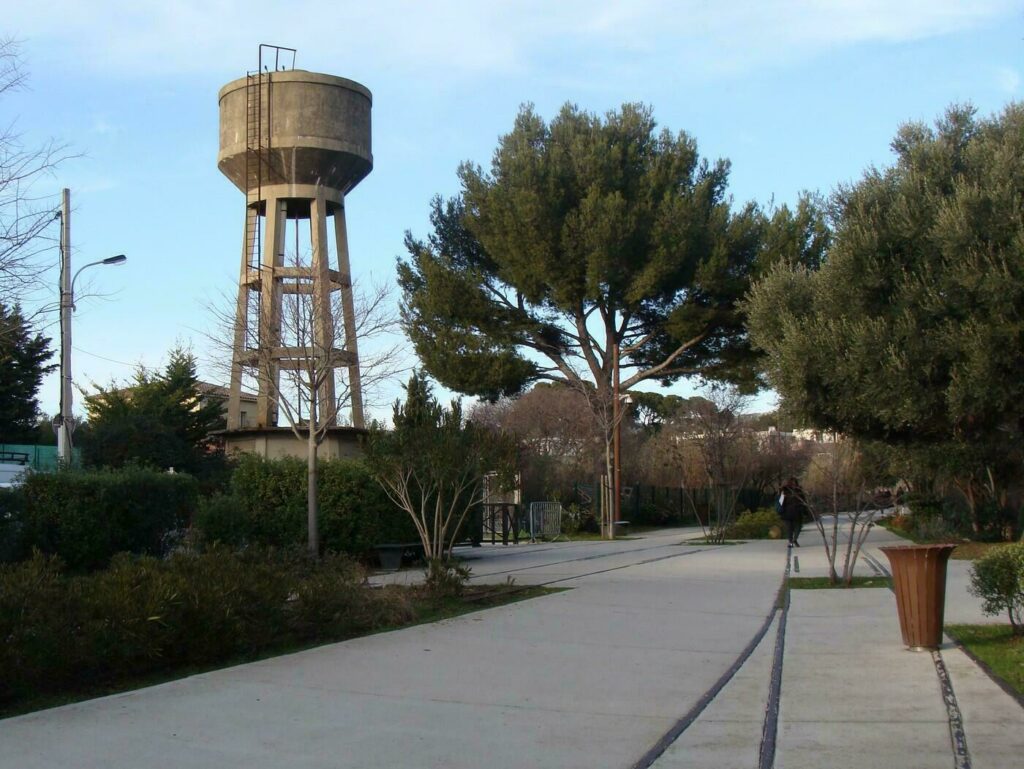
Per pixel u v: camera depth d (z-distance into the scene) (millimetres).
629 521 37469
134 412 33594
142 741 6133
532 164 28953
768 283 13453
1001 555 9578
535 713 6945
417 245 32125
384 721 6691
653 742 6191
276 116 25984
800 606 12633
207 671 8477
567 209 28953
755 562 19547
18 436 36562
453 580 12961
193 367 38000
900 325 10977
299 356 21141
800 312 12922
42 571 8172
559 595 13781
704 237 28172
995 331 10508
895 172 12125
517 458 14586
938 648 9211
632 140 30344
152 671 8375
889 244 11430
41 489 14914
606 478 32875
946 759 5727
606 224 27141
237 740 6184
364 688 7715
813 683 7906
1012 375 10680
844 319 11508
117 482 15625
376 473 14234
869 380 11180
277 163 26109
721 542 26938
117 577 8547
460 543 23875
